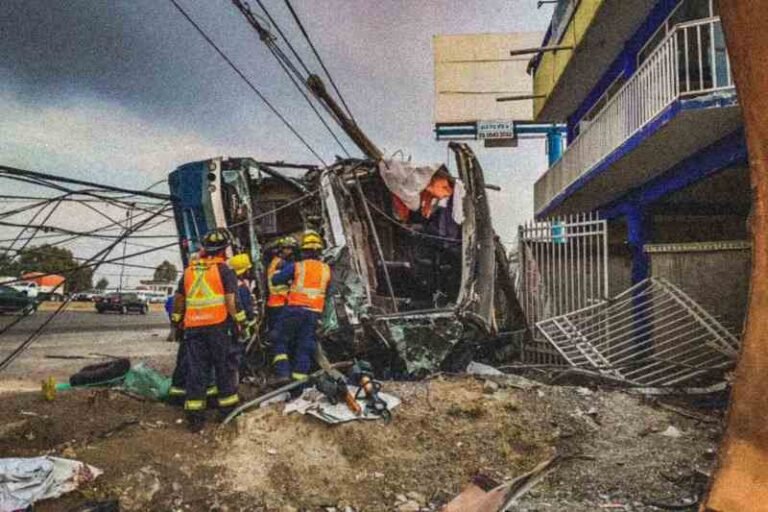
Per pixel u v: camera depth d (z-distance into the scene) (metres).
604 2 11.54
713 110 7.77
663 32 11.35
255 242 7.29
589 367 7.90
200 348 5.04
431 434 5.04
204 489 4.12
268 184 8.50
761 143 1.71
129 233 6.85
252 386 6.43
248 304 5.52
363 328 6.88
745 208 13.04
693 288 8.09
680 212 13.00
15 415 4.80
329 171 7.88
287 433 4.84
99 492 3.90
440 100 28.45
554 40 16.00
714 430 5.38
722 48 8.33
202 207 7.50
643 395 6.36
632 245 10.19
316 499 4.13
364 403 5.30
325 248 7.43
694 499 3.99
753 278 1.73
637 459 4.75
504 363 9.23
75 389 5.86
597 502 3.98
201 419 4.92
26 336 15.45
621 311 8.85
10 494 3.60
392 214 8.88
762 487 1.61
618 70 14.01
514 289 9.38
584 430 5.36
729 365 6.61
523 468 4.67
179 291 5.31
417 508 4.05
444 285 9.00
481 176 8.24
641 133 9.20
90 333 16.72
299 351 5.93
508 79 28.31
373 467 4.57
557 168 15.54
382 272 8.82
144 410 5.30
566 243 9.59
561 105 17.78
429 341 7.12
